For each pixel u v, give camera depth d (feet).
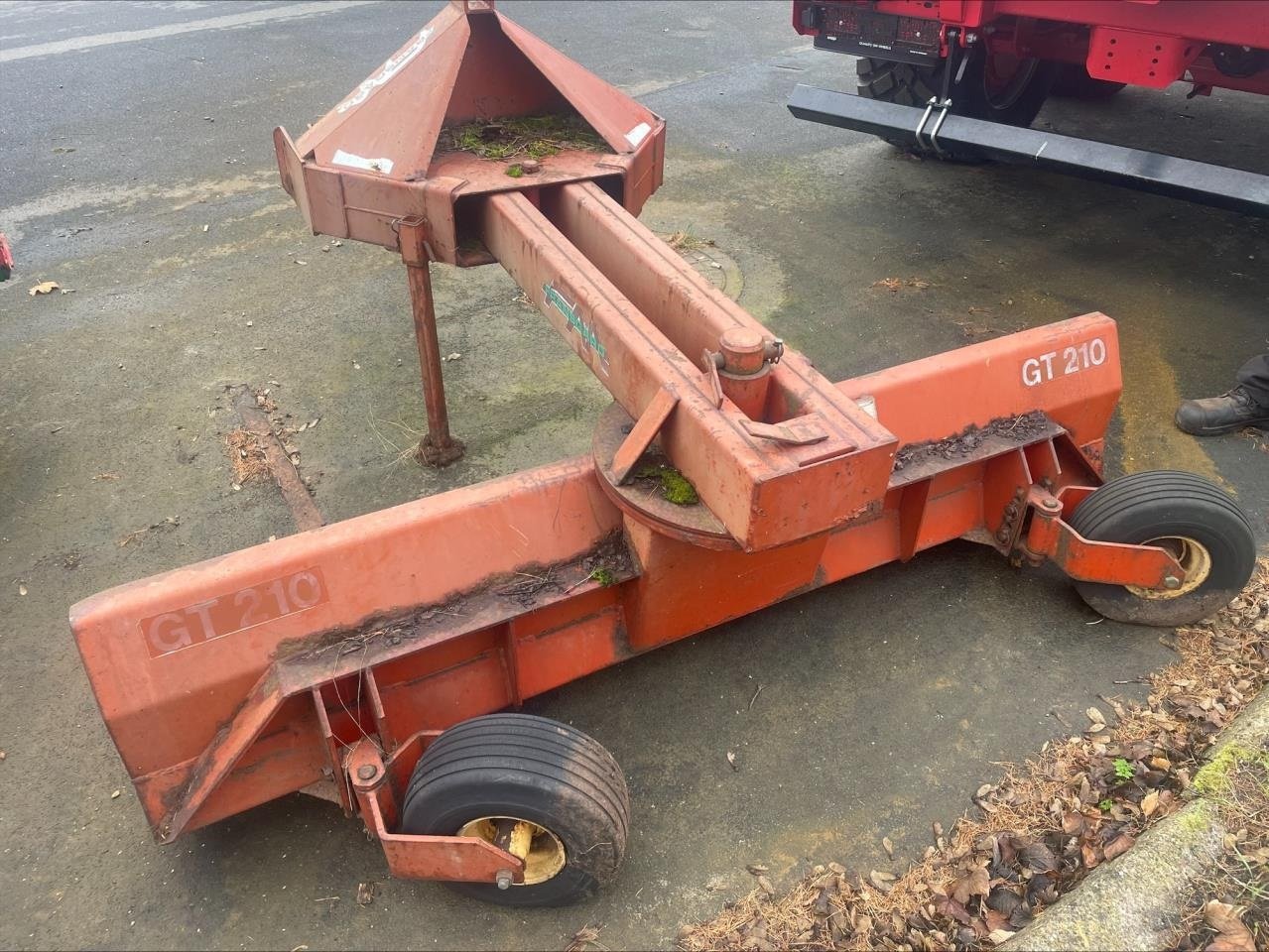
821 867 9.09
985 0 16.70
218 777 7.91
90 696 10.81
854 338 17.40
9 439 14.76
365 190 11.04
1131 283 19.31
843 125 19.19
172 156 24.73
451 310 18.31
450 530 8.64
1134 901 8.15
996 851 9.16
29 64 31.55
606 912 8.73
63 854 9.23
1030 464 11.42
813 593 12.17
